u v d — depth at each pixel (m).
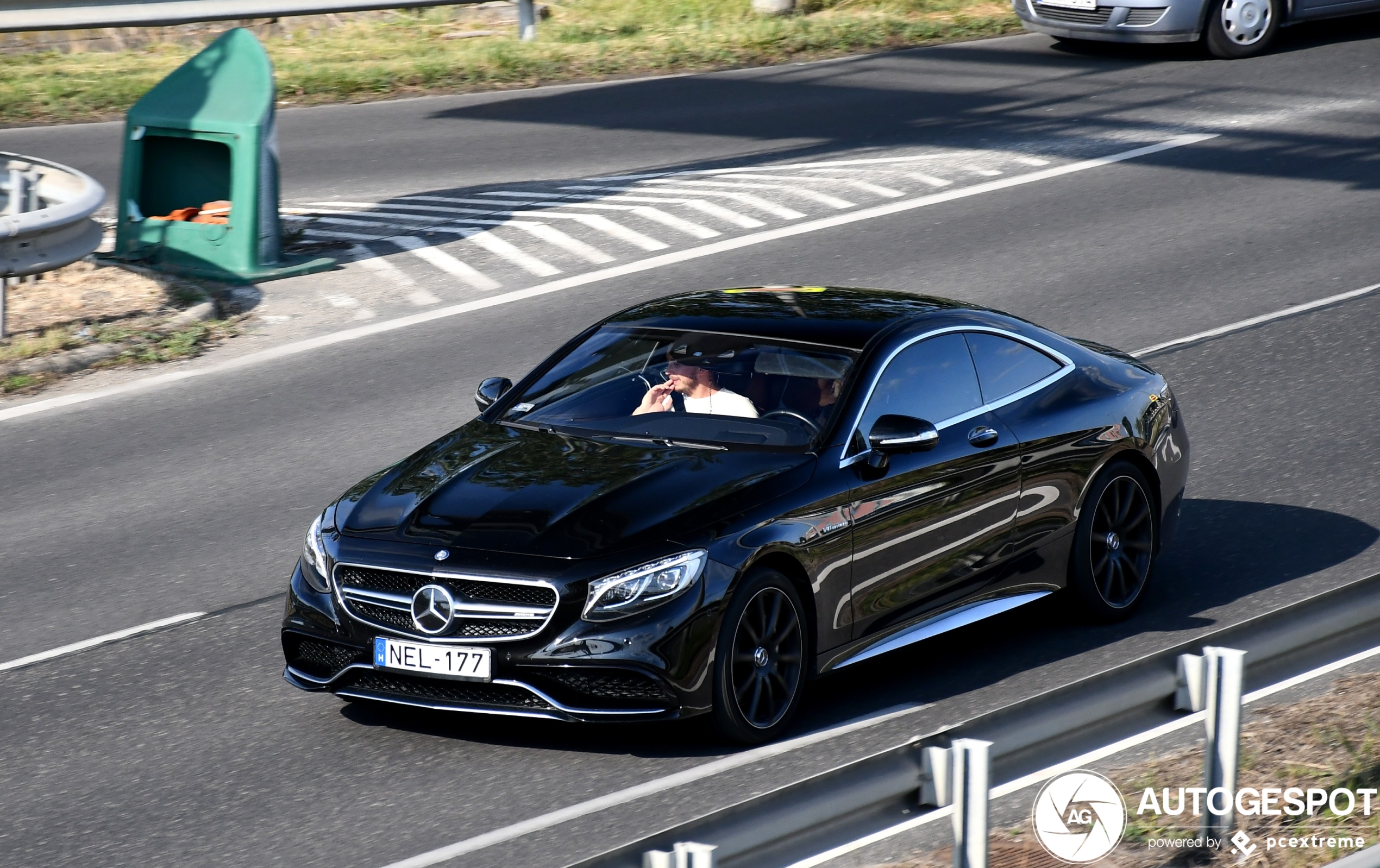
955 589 23.84
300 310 47.28
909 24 88.81
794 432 22.72
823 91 76.50
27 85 72.25
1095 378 26.80
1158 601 26.98
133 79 74.25
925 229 54.44
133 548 30.62
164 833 19.06
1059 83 76.88
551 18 91.94
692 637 20.14
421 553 20.67
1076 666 23.97
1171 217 55.53
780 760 20.66
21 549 30.73
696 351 24.55
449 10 91.06
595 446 22.81
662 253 51.78
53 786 20.56
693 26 89.62
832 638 22.06
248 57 51.25
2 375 41.41
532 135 68.69
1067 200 57.88
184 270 50.75
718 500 21.16
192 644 25.84
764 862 13.52
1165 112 70.50
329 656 21.62
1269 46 82.38
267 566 29.53
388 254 52.38
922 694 23.05
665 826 18.70
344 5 78.12
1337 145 64.44
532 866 17.80
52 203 47.47
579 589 20.00
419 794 19.91
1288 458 34.28
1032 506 24.75
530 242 53.34
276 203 50.78
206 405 39.66
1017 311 45.66
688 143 66.88
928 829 18.25
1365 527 30.02
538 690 20.03
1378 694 21.53
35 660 25.25
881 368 23.69
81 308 47.06
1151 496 26.84
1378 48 82.00
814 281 48.44
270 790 20.20
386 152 66.00
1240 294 47.00
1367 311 45.12
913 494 22.92
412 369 41.78
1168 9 78.56
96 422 38.69
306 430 37.59
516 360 42.09
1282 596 26.78
